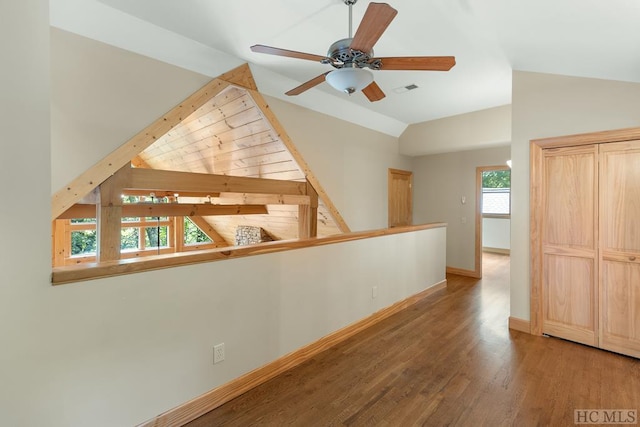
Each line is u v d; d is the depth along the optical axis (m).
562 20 1.98
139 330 1.67
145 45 2.50
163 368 1.77
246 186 3.42
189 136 4.52
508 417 1.90
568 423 1.84
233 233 7.60
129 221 6.74
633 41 2.00
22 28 1.31
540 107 3.02
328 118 4.28
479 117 4.60
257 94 3.31
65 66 2.22
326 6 2.10
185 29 2.43
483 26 2.26
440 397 2.10
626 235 2.62
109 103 2.42
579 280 2.86
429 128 5.20
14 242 1.31
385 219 5.50
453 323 3.40
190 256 1.85
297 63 3.04
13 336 1.32
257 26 2.39
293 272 2.51
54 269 1.45
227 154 4.55
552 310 3.02
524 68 3.04
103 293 1.55
